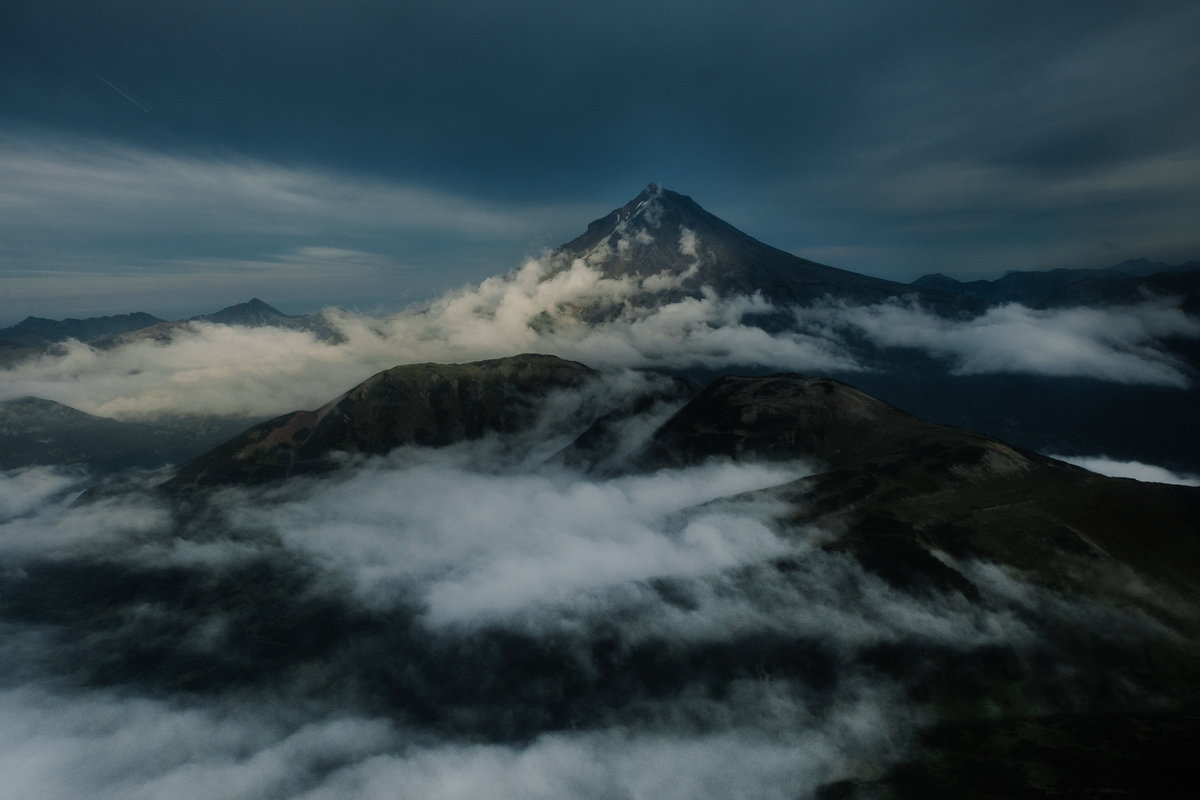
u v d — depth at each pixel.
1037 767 99.69
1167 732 101.06
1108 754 98.56
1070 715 112.75
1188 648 119.50
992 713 118.19
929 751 111.88
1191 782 87.88
